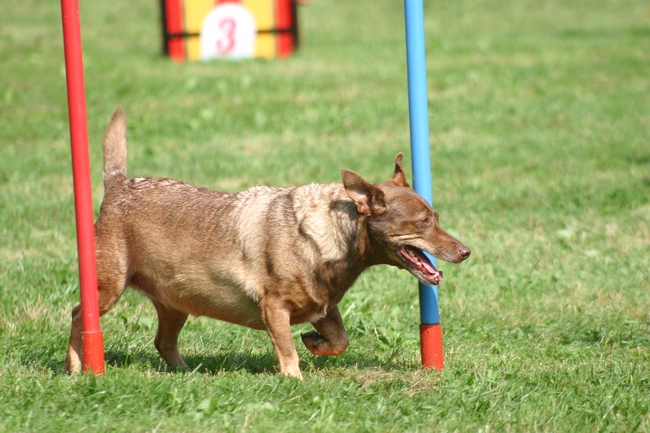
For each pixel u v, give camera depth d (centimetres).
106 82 2636
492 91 2680
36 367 860
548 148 2088
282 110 2397
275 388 777
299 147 2061
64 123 2216
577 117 2386
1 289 1112
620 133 2214
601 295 1173
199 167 1875
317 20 4291
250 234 827
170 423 686
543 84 2786
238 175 1819
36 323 1015
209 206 852
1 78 2678
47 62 2936
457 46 3550
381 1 4903
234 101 2469
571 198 1680
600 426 728
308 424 704
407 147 2069
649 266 1284
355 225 812
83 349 807
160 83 2648
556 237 1439
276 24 3156
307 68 2948
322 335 879
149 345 984
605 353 949
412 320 1085
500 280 1233
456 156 2019
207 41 3103
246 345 999
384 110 2414
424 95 852
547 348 972
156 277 858
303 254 810
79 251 800
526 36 3866
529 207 1638
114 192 883
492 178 1834
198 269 841
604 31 4006
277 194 845
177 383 777
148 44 3456
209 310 860
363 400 775
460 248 798
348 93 2598
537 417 736
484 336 1019
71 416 702
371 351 974
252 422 696
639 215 1552
